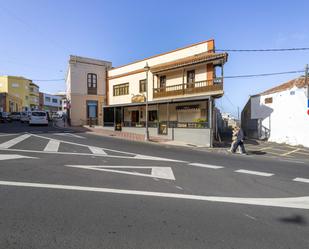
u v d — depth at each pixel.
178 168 8.99
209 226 4.23
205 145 18.42
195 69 22.78
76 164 8.77
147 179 7.22
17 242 3.51
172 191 6.17
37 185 6.14
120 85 30.73
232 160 11.70
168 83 25.19
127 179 7.11
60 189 5.91
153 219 4.43
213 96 21.22
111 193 5.78
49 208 4.73
